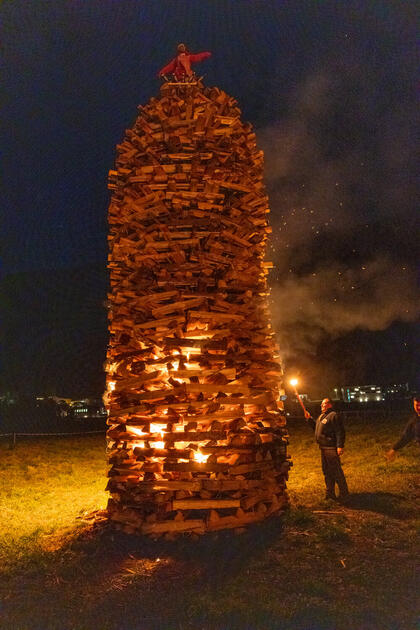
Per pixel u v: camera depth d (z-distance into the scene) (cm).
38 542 516
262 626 339
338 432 609
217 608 362
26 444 1420
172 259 584
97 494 717
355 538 479
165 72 730
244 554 452
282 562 434
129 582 415
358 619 341
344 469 829
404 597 368
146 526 493
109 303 618
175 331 546
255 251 626
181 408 524
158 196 591
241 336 568
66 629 351
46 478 891
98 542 496
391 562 425
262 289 611
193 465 502
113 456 543
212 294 568
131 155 634
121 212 611
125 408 553
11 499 724
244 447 521
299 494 647
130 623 354
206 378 534
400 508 557
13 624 361
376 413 1695
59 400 3183
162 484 506
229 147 632
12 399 3031
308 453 1041
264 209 632
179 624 348
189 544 475
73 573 439
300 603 364
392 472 743
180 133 623
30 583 426
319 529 500
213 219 586
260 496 521
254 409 551
